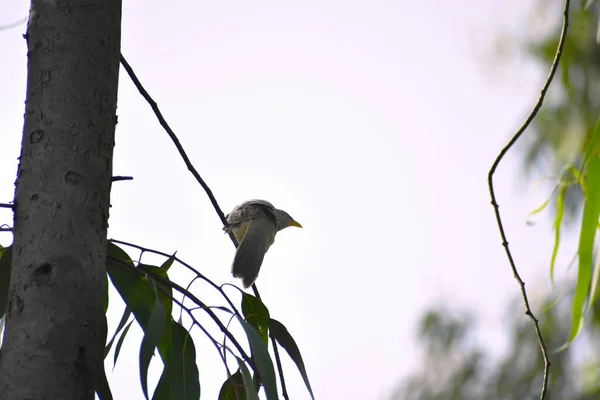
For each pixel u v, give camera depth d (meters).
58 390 4.61
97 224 5.05
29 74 5.28
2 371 4.65
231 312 5.98
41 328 4.70
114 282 6.39
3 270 6.11
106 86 5.32
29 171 5.04
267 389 5.76
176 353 6.44
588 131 12.70
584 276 6.48
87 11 5.37
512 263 6.21
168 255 6.08
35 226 4.91
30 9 5.44
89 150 5.13
